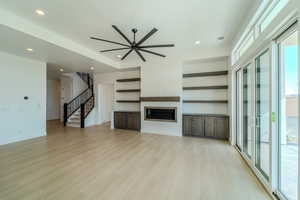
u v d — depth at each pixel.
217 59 4.77
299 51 1.34
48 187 2.13
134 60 5.76
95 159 3.13
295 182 1.94
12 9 2.54
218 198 1.92
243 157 3.21
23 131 4.56
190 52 4.77
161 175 2.49
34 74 4.84
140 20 2.90
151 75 5.64
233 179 2.37
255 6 2.31
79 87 8.28
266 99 2.34
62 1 2.34
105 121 8.13
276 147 1.97
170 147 3.94
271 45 1.98
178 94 5.22
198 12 2.64
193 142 4.39
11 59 4.26
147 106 5.65
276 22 1.73
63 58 4.59
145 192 2.03
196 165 2.87
